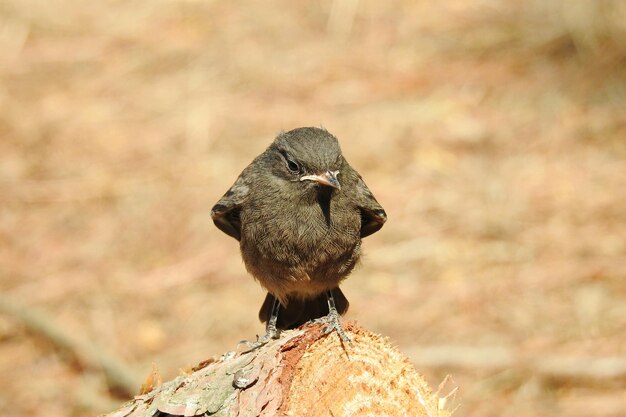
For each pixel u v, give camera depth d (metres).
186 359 14.10
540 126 18.25
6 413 13.66
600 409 12.95
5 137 18.64
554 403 13.13
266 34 21.36
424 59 20.22
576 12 19.72
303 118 18.55
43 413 13.66
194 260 15.88
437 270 15.37
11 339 14.94
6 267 15.90
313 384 6.64
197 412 6.61
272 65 20.20
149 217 16.72
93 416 13.62
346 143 17.81
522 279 15.03
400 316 14.55
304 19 21.88
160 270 15.77
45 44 21.45
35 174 17.77
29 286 15.55
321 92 19.33
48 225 16.72
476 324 14.34
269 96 19.33
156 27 21.81
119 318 15.00
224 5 22.48
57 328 14.61
